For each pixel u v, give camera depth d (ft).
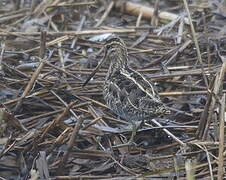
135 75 38.70
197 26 50.16
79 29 51.39
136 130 38.88
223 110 35.53
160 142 39.65
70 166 37.17
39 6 53.72
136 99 37.04
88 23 52.90
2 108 38.58
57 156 37.35
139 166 37.11
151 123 40.34
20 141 38.04
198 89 43.55
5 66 44.60
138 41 49.32
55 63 46.91
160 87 44.24
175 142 38.75
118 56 40.63
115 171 37.01
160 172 35.55
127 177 35.42
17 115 40.96
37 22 52.03
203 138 38.24
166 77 44.19
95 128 39.45
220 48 47.83
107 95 39.14
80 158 37.47
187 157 36.86
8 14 53.26
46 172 35.42
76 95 42.60
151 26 51.75
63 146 37.78
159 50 48.16
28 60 46.98
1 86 43.11
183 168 35.88
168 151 38.52
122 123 40.70
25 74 44.24
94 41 49.34
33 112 41.47
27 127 39.99
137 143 39.73
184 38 49.16
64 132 37.40
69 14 53.52
